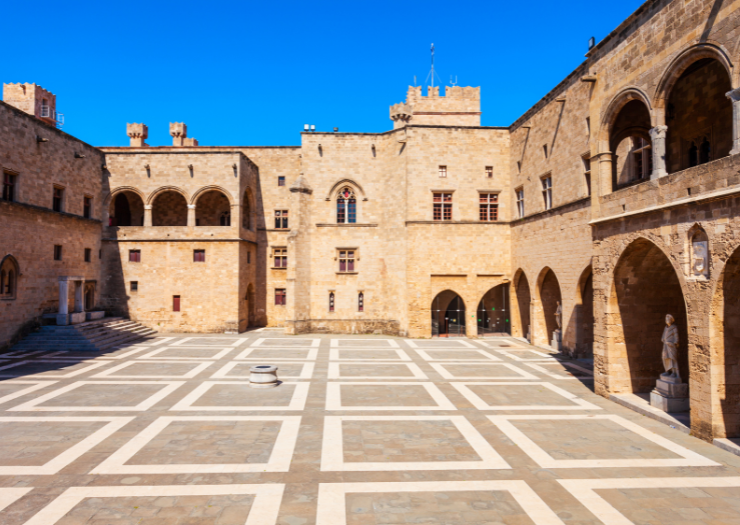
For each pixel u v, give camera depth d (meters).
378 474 10.21
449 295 39.00
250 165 38.16
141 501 8.90
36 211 27.52
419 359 24.62
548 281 29.69
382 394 17.17
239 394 16.98
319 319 35.88
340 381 19.27
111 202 35.62
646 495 9.33
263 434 12.72
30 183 27.20
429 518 8.38
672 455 11.36
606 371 16.77
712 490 9.56
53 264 29.17
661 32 14.13
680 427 13.25
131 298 35.00
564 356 25.53
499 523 8.23
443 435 12.75
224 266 35.09
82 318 30.27
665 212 13.57
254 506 8.74
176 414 14.47
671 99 17.80
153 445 11.81
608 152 17.19
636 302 16.78
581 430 13.23
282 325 39.75
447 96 44.25
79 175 32.25
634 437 12.64
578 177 23.95
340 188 36.56
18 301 26.22
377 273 36.03
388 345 29.75
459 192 34.00
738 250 11.09
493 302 37.53
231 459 10.96
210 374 20.36
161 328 34.94
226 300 35.06
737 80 11.32
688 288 12.79
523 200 31.84
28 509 8.56
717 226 11.68
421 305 33.31
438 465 10.72
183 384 18.45
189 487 9.49
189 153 35.41
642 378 16.80
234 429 13.11
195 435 12.58
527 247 30.58
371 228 36.16
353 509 8.67
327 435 12.69
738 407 12.11
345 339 32.50
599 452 11.55
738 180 10.95
